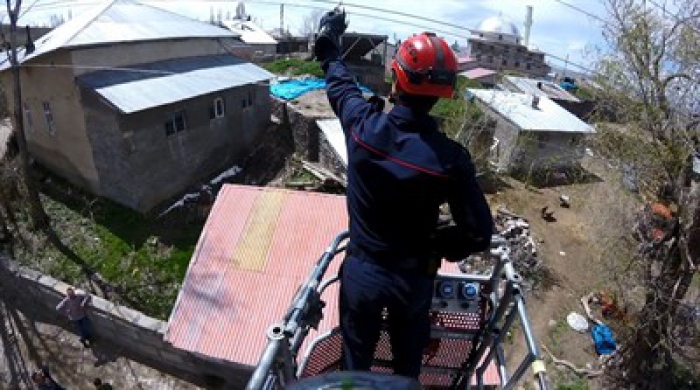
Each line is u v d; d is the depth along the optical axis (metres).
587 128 22.73
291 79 25.23
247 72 19.61
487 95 24.89
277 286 9.48
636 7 9.52
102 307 11.17
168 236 14.90
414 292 1.82
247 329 8.98
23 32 21.94
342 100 1.93
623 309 13.45
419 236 1.77
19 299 13.02
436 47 1.68
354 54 28.39
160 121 15.48
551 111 24.17
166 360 11.11
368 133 1.73
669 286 10.72
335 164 17.56
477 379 2.67
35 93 16.03
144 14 18.72
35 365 11.20
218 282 9.53
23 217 15.32
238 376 10.46
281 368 1.72
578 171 23.09
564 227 18.03
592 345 12.71
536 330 13.03
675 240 10.53
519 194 20.45
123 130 14.23
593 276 15.20
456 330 2.66
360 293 1.85
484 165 20.52
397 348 1.99
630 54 9.92
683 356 11.93
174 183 16.62
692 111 9.68
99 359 11.29
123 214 15.41
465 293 2.57
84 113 14.84
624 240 13.72
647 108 9.93
